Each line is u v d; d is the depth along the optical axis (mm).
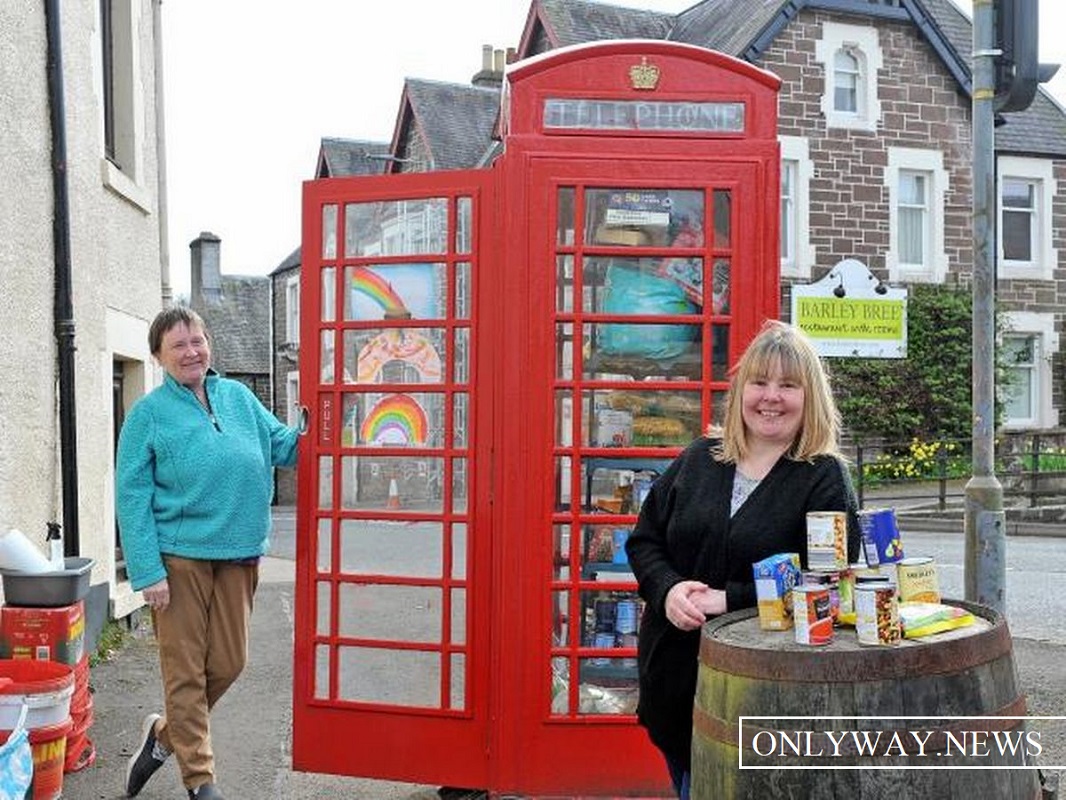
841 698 2605
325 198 4727
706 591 3166
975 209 4887
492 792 4441
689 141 4391
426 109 26484
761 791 2670
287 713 6094
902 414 20781
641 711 3391
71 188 7414
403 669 4629
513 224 4355
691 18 23516
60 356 6988
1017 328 22703
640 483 4418
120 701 6301
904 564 3049
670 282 4398
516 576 4371
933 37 21188
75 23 7613
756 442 3260
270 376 35938
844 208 20812
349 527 4699
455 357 4516
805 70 20547
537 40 23547
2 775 3645
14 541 4961
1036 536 15703
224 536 4566
